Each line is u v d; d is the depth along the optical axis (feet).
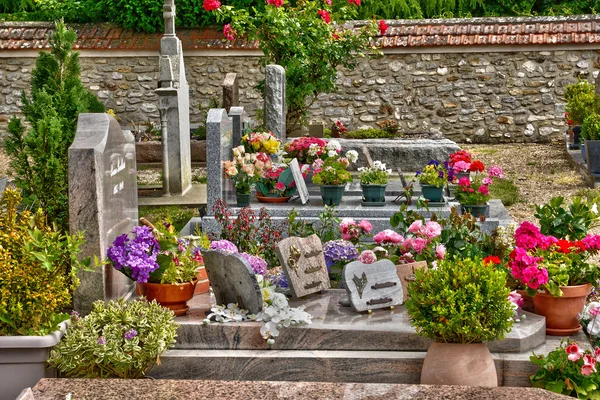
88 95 25.36
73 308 17.43
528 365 15.67
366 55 51.65
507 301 15.06
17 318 15.43
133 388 13.99
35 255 15.31
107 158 17.56
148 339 15.49
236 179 26.08
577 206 19.38
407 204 26.04
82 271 16.88
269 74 33.01
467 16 59.88
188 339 16.46
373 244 22.09
